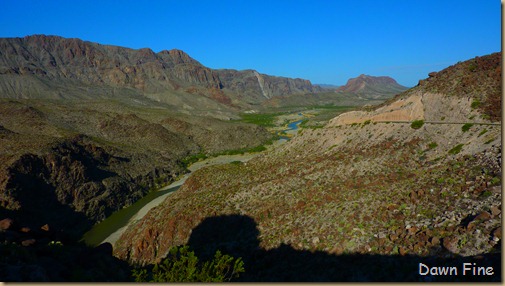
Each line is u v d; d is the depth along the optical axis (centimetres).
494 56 5278
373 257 2672
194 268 1775
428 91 5322
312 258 2955
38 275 1694
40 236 2627
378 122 5544
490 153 3312
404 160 4141
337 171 4441
